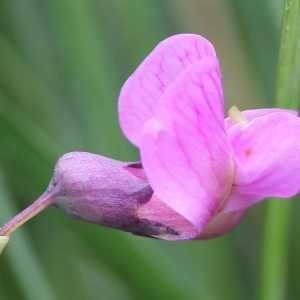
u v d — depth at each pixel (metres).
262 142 0.10
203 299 0.15
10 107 0.15
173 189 0.10
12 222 0.10
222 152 0.10
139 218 0.11
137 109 0.11
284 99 0.12
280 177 0.10
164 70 0.11
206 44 0.11
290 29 0.12
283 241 0.13
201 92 0.10
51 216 0.15
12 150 0.14
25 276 0.14
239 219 0.11
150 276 0.15
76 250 0.15
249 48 0.17
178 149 0.10
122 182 0.11
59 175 0.11
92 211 0.10
